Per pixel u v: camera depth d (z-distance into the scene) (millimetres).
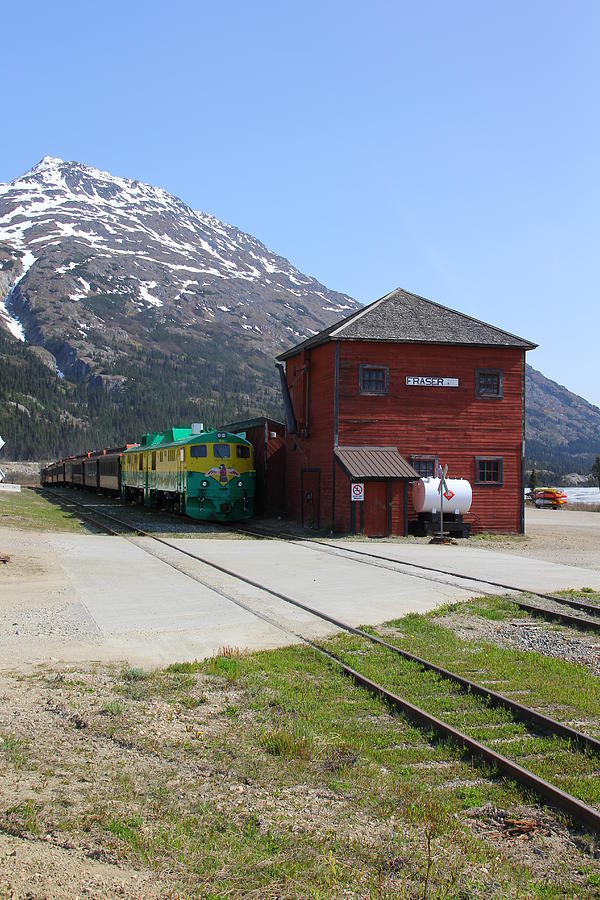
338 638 11984
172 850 5402
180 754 7223
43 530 28734
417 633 12547
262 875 5141
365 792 6477
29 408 184875
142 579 17469
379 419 31375
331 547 25141
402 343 31562
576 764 7168
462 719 8430
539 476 188250
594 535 34094
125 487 48125
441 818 6035
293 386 36719
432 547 26562
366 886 5070
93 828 5629
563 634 12758
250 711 8531
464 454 32188
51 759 6938
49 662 10195
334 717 8438
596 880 5258
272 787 6562
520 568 21016
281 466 38062
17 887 4742
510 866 5418
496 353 32719
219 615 13555
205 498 33656
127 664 10227
